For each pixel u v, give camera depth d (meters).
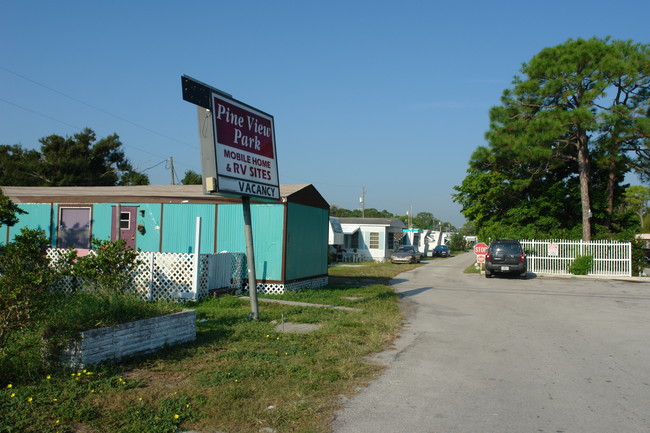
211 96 8.94
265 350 7.36
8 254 5.86
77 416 4.54
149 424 4.49
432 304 13.95
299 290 15.21
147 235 15.88
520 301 14.66
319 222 17.58
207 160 8.94
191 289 12.22
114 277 8.32
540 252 25.30
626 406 5.36
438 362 7.24
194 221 15.47
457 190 32.84
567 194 28.36
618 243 24.12
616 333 9.62
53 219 16.73
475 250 25.72
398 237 45.72
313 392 5.61
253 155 9.99
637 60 23.77
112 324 6.31
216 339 7.89
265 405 5.16
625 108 23.97
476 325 10.49
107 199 16.22
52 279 6.09
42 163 42.03
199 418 4.76
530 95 25.89
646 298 15.55
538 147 24.09
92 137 46.03
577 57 23.83
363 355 7.60
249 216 9.95
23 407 4.65
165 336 7.11
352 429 4.64
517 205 29.27
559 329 10.05
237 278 14.40
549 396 5.69
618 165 27.02
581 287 19.03
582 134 25.80
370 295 14.95
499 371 6.77
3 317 5.63
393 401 5.45
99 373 5.70
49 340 5.80
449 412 5.13
